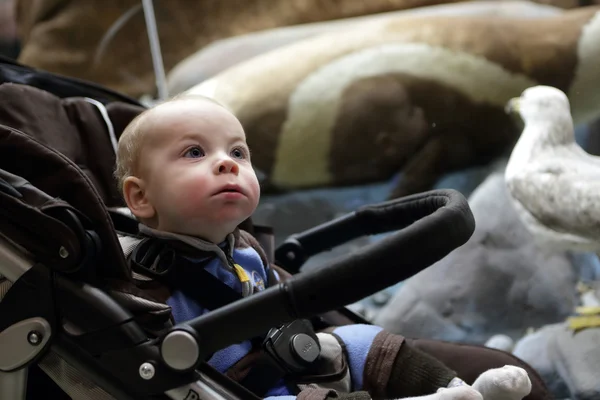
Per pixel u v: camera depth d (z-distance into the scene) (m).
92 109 1.14
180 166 0.86
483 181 1.76
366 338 0.91
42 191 0.76
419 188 1.78
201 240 0.87
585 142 1.65
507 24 1.79
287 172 1.84
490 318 1.54
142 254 0.89
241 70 1.93
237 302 0.67
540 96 1.24
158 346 0.71
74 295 0.74
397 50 1.82
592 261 1.50
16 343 0.75
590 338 1.24
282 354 0.84
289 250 1.07
